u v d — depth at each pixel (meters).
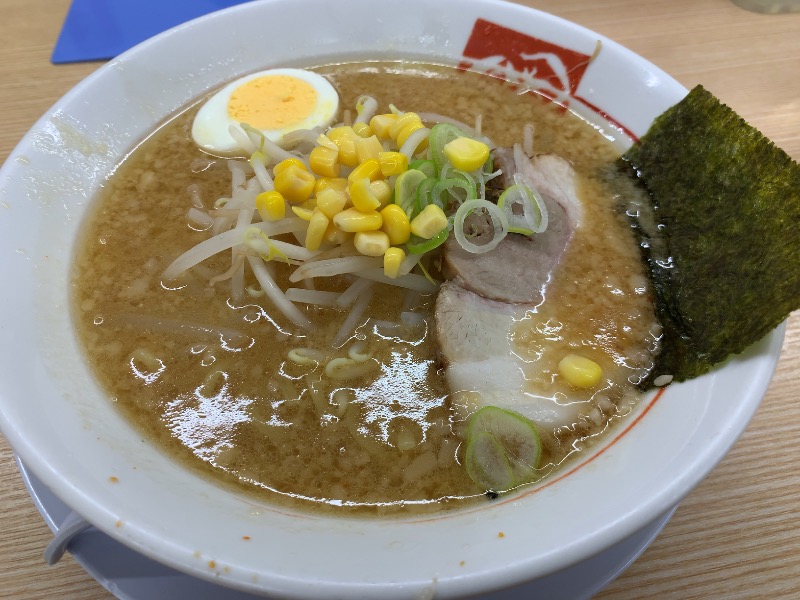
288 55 0.23
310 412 0.15
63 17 0.29
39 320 0.15
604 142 0.21
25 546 0.15
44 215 0.17
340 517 0.13
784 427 0.17
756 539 0.15
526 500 0.13
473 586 0.10
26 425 0.12
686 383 0.14
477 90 0.23
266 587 0.10
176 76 0.22
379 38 0.24
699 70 0.27
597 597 0.14
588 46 0.21
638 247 0.18
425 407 0.16
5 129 0.24
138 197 0.20
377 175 0.17
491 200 0.18
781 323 0.13
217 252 0.18
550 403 0.15
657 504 0.11
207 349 0.17
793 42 0.29
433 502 0.14
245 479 0.14
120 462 0.13
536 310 0.17
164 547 0.10
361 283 0.17
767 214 0.15
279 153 0.20
